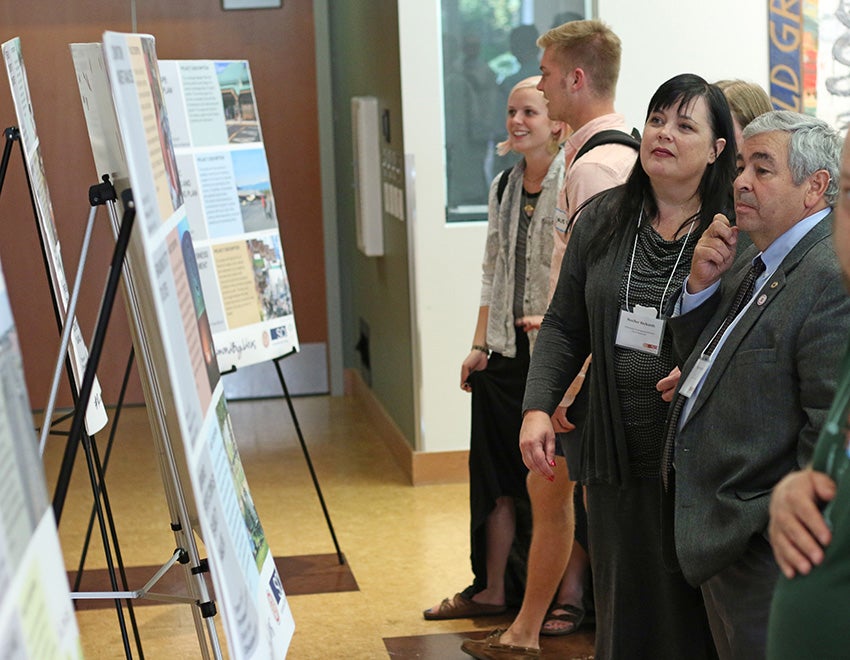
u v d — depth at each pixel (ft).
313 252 23.44
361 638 12.47
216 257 13.98
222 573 5.40
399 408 18.85
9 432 3.70
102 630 12.87
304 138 23.02
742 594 7.47
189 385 5.60
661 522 8.12
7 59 9.12
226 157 14.24
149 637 12.60
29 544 3.72
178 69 13.85
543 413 9.25
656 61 16.67
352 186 21.80
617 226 8.77
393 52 17.10
